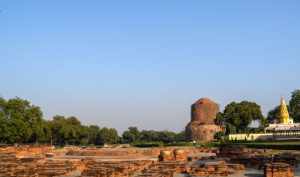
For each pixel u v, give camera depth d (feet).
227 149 263.08
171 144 442.09
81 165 198.59
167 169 167.32
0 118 406.82
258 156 208.64
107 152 306.96
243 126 513.86
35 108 448.65
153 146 427.74
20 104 433.48
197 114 634.84
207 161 224.12
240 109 506.89
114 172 164.55
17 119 416.05
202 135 606.55
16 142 438.40
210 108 631.56
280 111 520.83
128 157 272.51
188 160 237.45
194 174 168.04
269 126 472.03
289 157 187.32
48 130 517.96
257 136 431.43
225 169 165.89
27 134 424.05
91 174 157.17
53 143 616.80
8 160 218.59
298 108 545.03
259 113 510.17
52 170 169.78
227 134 501.97
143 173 157.28
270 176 142.82
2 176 155.74
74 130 604.08
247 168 189.88
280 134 427.74
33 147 342.03
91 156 287.89
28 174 160.04
